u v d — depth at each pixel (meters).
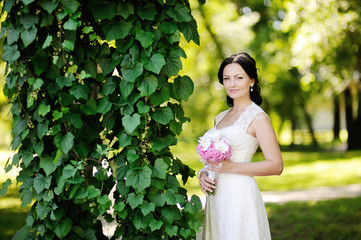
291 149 23.02
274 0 10.77
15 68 2.22
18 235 2.54
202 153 2.35
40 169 2.32
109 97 2.26
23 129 2.24
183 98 2.25
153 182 2.20
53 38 2.16
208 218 2.71
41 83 2.10
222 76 2.80
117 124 2.34
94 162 2.32
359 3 7.80
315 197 8.60
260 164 2.47
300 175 12.74
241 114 2.63
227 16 13.50
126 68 2.15
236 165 2.46
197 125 17.89
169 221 2.22
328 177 12.11
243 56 2.67
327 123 55.88
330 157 17.69
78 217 2.37
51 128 2.17
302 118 31.25
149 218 2.22
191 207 2.23
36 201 2.37
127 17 2.15
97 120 2.35
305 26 9.20
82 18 2.24
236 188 2.53
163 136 2.33
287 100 19.22
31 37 2.11
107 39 2.14
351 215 6.61
